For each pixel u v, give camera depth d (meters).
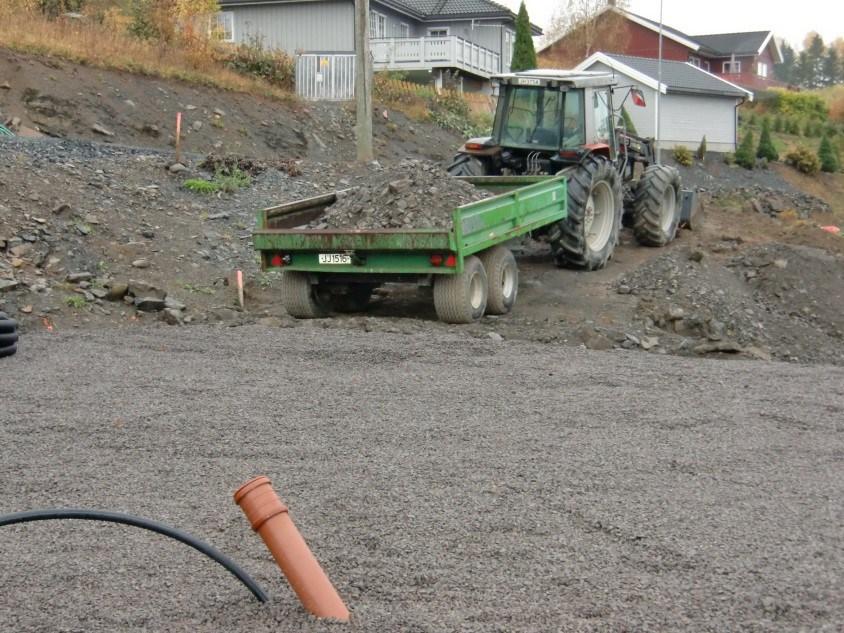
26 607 3.84
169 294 11.55
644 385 8.01
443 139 28.69
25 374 7.89
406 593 3.95
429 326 10.69
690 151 41.44
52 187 13.11
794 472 5.73
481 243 10.65
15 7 23.45
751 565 4.24
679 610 3.79
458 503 5.05
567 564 4.25
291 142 23.27
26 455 5.87
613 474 5.58
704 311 12.60
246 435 6.33
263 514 3.64
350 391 7.55
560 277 13.34
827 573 4.17
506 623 3.66
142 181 14.40
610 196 14.07
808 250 15.16
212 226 13.62
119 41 23.53
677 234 17.14
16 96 18.86
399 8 42.47
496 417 6.85
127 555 4.38
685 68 48.16
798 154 45.12
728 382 8.27
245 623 3.66
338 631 3.56
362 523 4.76
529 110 14.42
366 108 19.31
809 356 12.21
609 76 14.80
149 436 6.28
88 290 11.12
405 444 6.16
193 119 21.73
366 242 10.38
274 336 9.66
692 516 4.88
